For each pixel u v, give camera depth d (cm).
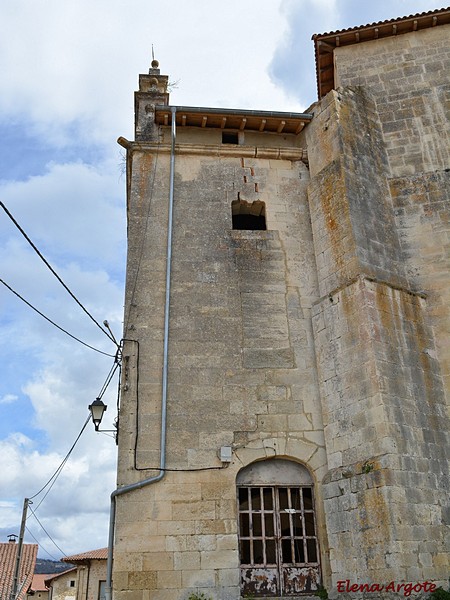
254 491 1227
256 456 1224
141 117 1600
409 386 1192
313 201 1484
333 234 1387
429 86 1609
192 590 1095
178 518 1148
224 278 1402
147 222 1446
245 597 1120
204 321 1343
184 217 1463
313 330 1355
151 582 1091
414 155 1515
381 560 1031
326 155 1494
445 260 1363
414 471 1102
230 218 1484
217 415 1251
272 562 1172
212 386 1277
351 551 1100
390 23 1678
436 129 1543
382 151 1528
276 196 1537
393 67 1666
